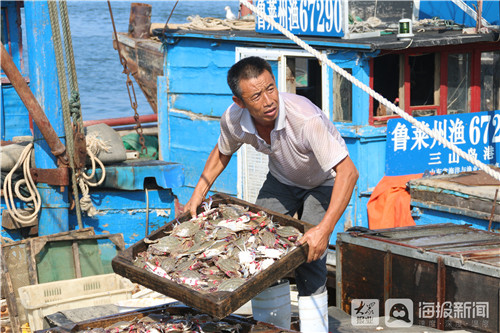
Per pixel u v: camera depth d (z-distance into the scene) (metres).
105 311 5.25
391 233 5.61
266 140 4.09
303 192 4.34
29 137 10.59
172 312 3.99
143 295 6.09
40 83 7.02
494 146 8.77
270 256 3.51
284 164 4.12
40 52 6.98
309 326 4.13
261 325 3.62
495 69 8.98
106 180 7.35
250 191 9.32
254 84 3.59
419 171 8.31
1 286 5.95
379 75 8.87
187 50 9.99
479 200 7.05
